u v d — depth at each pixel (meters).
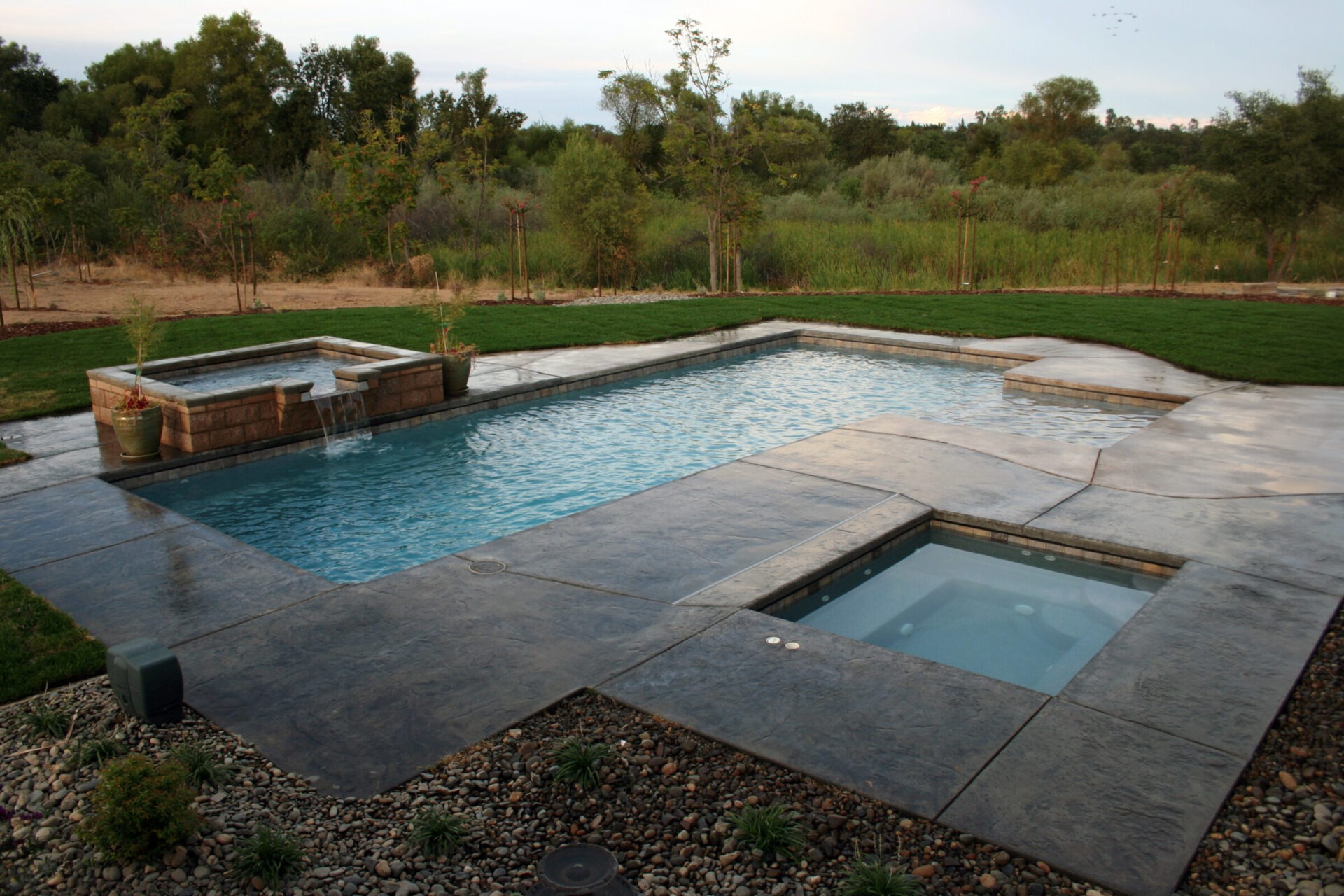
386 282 19.83
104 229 22.06
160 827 2.83
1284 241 21.28
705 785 3.21
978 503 6.10
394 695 3.83
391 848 2.91
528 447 8.41
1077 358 11.23
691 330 13.36
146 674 3.53
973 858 2.79
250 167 22.95
